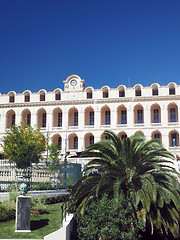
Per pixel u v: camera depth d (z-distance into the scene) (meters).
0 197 25.17
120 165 23.53
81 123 73.62
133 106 72.19
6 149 48.06
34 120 75.12
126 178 23.38
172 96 70.56
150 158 23.56
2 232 19.73
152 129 70.44
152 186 21.77
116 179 23.41
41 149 50.50
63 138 73.56
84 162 50.94
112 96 73.62
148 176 22.55
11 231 20.05
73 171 35.16
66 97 75.31
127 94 72.88
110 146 24.11
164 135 69.75
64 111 74.69
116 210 21.72
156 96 71.12
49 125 74.62
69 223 21.52
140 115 73.81
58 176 33.28
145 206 21.31
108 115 75.12
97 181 23.62
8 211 22.41
